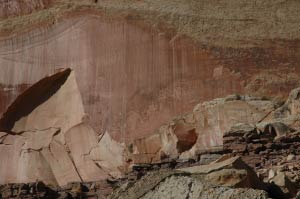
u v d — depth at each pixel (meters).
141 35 30.11
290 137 22.62
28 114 30.72
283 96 28.55
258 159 22.17
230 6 30.52
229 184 15.51
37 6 31.56
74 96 30.28
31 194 25.45
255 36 29.73
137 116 29.19
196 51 29.53
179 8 30.42
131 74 29.77
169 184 14.33
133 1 30.72
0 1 31.86
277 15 30.33
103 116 29.55
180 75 29.39
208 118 26.95
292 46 29.45
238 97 27.39
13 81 30.97
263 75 28.97
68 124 30.05
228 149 22.89
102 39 30.42
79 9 30.94
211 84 29.05
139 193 14.55
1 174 29.92
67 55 30.66
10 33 31.44
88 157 29.16
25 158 29.94
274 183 17.12
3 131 30.56
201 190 14.06
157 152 27.45
